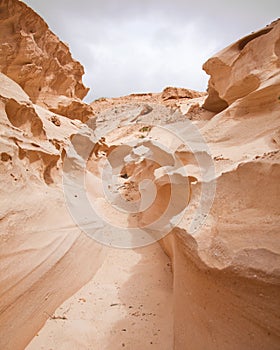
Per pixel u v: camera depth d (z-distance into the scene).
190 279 2.18
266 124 5.28
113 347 2.61
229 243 1.94
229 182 2.58
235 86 8.16
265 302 1.44
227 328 1.66
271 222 1.89
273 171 2.04
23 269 2.67
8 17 9.05
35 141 5.04
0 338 2.18
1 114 4.13
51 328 2.81
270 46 7.07
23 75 9.36
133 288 3.76
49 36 10.88
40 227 3.43
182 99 25.72
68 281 3.49
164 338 2.66
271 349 1.36
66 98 11.50
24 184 3.83
